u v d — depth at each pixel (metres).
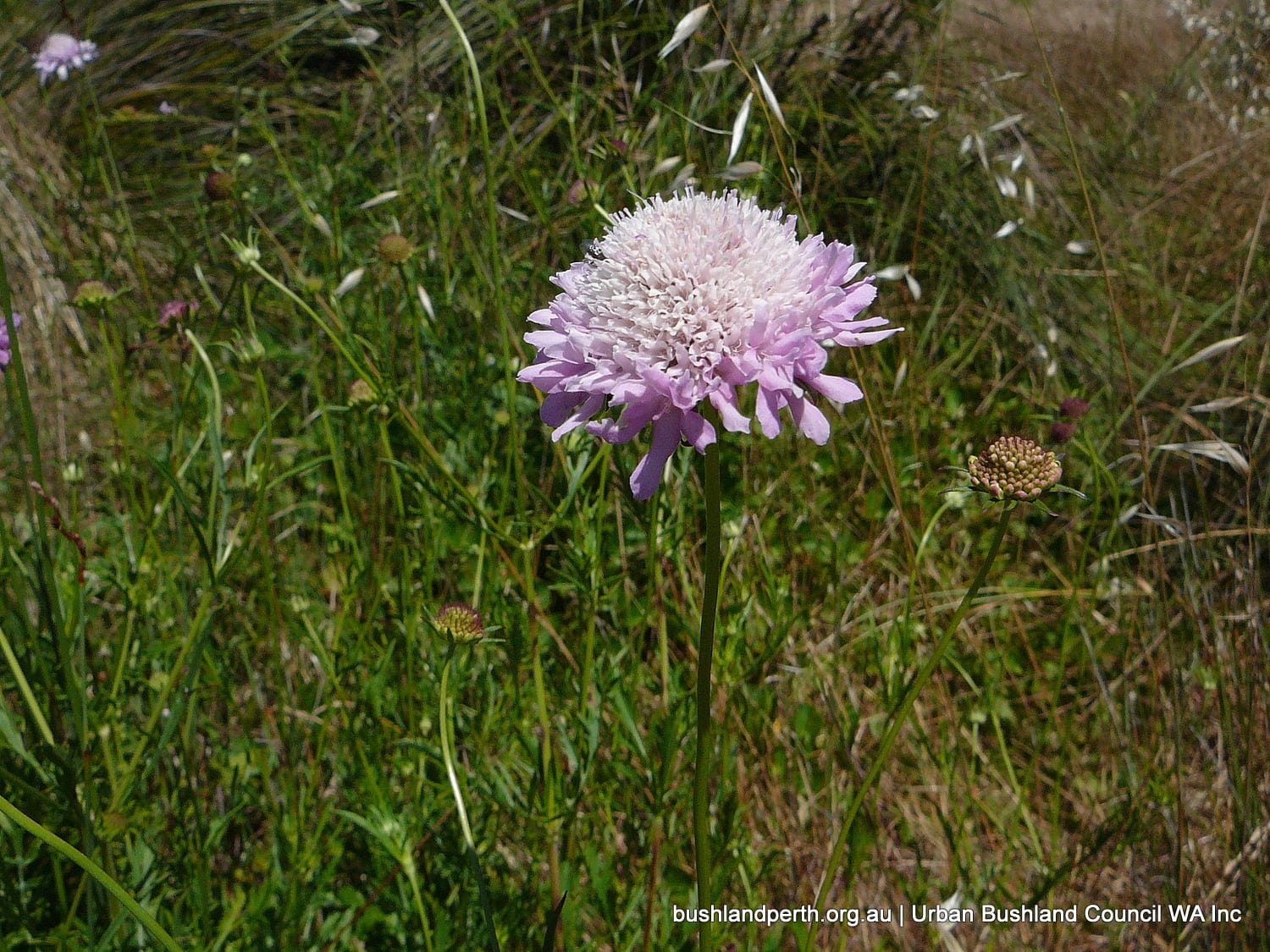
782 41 0.47
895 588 0.35
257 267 0.25
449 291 0.33
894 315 0.42
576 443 0.24
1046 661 0.33
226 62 0.56
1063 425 0.29
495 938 0.18
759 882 0.25
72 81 0.56
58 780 0.19
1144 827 0.26
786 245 0.17
